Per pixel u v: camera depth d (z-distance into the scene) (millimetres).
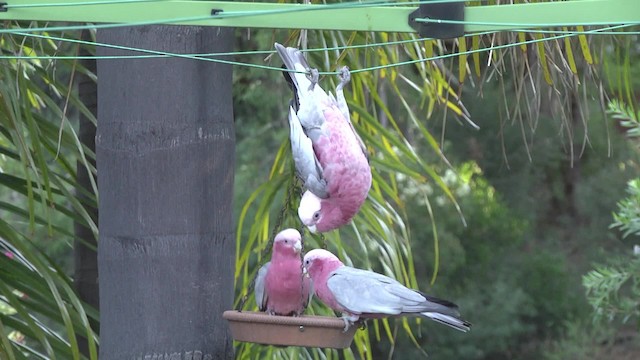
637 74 15891
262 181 15812
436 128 17375
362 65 9414
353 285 5680
